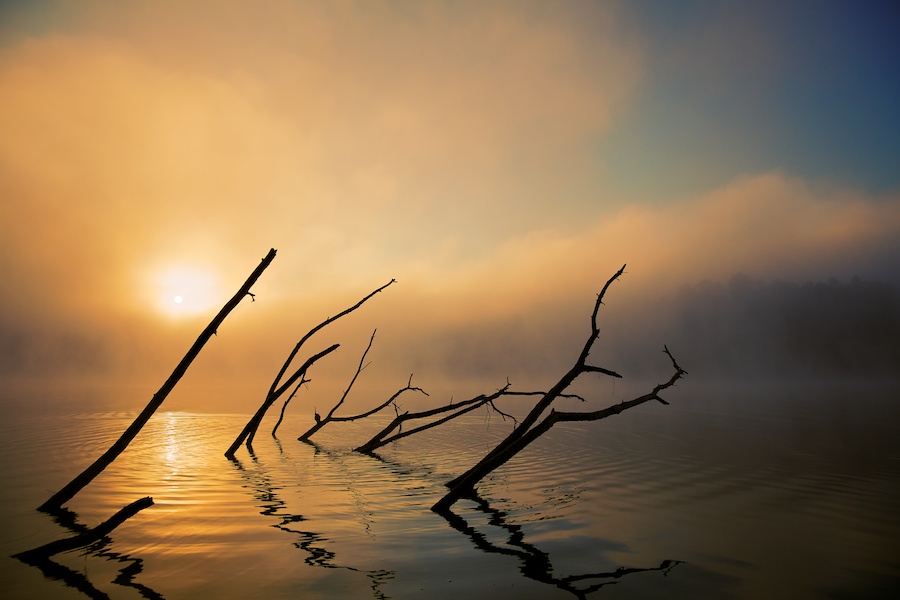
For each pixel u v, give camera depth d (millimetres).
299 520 9344
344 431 25719
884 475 12781
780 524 8859
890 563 7035
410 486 12578
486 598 5918
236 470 14586
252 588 6195
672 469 14023
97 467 10648
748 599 5914
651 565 6992
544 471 14141
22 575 6605
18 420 26875
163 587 6230
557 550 7656
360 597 5949
